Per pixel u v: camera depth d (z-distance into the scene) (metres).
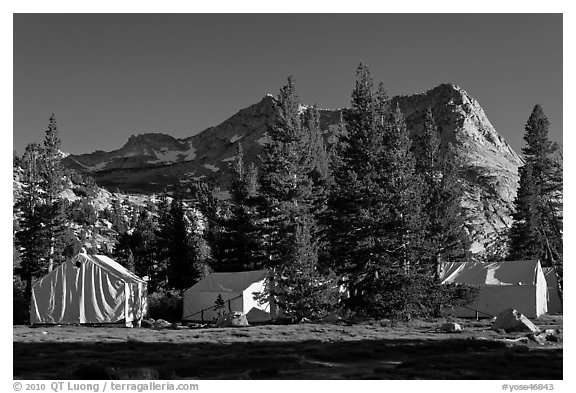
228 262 59.56
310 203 52.50
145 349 24.67
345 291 51.66
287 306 40.88
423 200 52.84
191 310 46.34
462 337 28.91
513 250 69.62
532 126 71.50
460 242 56.97
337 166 55.97
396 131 48.56
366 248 45.19
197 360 20.31
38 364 19.70
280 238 48.34
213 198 78.56
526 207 68.81
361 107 51.66
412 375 17.17
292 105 55.34
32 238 62.81
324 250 49.19
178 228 64.38
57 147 73.44
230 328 36.25
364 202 46.84
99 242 115.38
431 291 42.59
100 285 42.03
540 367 18.52
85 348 25.09
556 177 70.44
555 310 53.38
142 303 42.91
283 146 53.53
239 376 17.30
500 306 47.00
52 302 41.75
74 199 158.50
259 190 56.59
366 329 34.06
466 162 197.62
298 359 20.39
